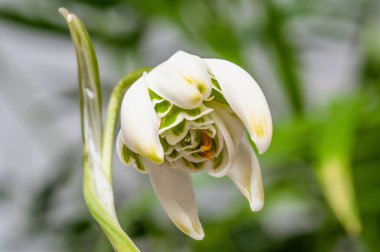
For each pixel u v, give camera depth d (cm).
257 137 23
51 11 42
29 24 42
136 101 23
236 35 39
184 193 24
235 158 24
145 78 23
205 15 38
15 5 42
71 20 24
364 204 35
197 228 24
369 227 36
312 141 31
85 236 46
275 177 37
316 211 41
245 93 23
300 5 43
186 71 23
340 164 30
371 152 34
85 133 25
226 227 35
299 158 34
